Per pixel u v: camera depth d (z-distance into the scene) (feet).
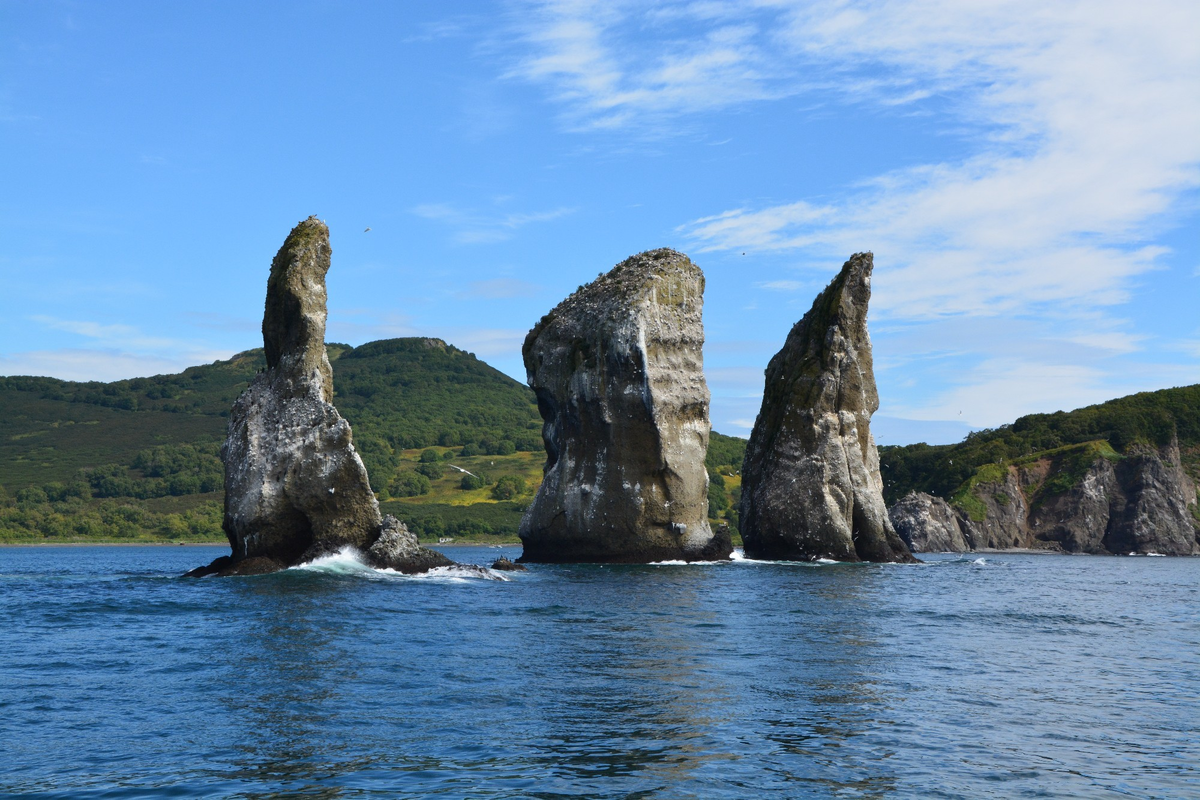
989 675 76.07
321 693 63.46
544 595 134.10
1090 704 65.72
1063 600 155.12
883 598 143.54
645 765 48.91
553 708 60.39
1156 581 226.58
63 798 42.91
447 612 108.58
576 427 235.61
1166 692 70.69
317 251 162.61
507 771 47.62
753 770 48.44
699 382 235.61
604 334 230.27
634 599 131.54
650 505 227.61
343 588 130.82
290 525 154.10
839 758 50.83
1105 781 48.03
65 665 72.43
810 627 103.30
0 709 58.49
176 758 48.88
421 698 62.49
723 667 76.13
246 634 87.86
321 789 44.57
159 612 104.01
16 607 108.47
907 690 68.54
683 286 237.25
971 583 189.47
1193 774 49.49
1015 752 52.90
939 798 44.98
